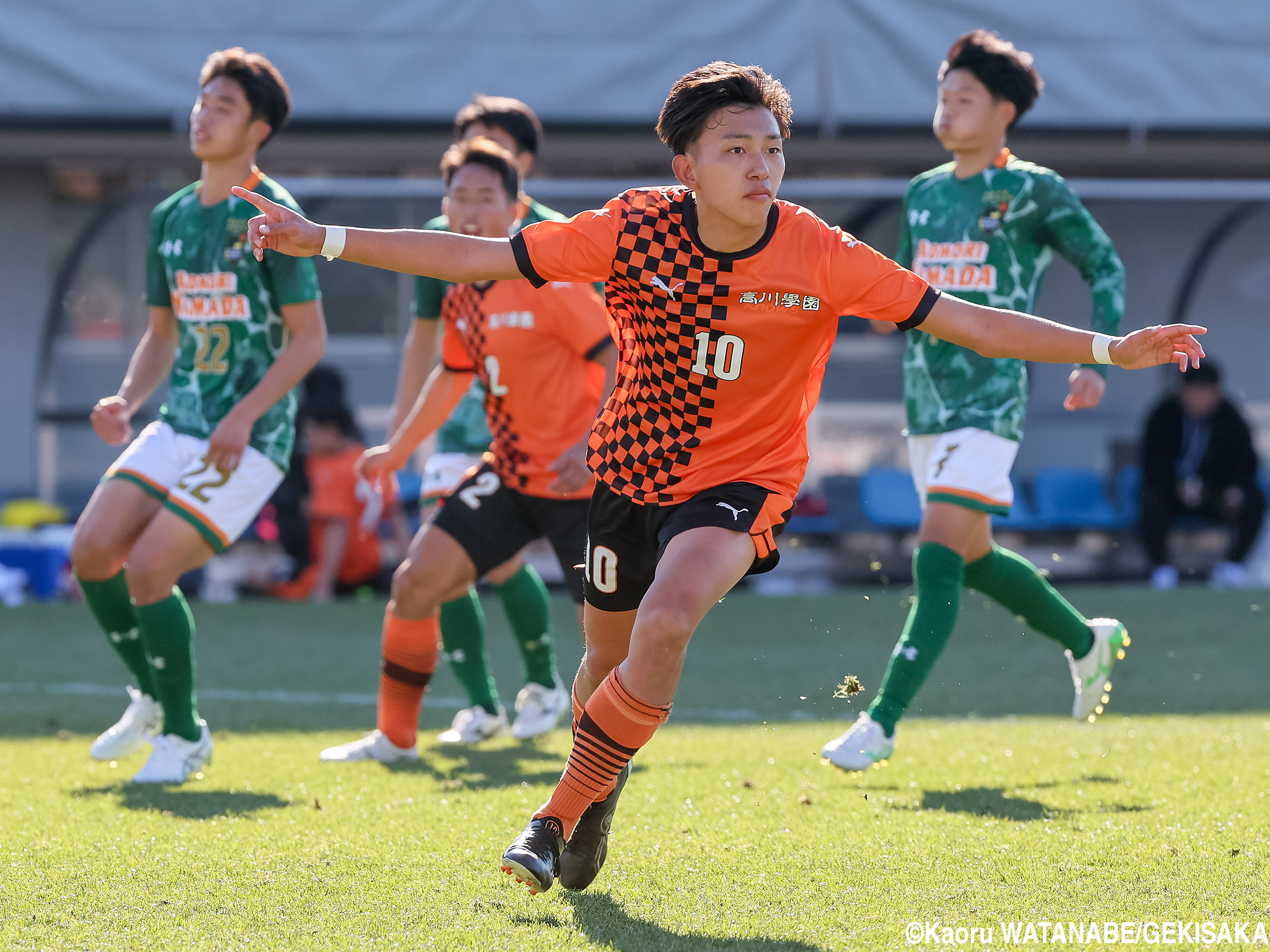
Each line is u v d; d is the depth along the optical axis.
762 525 10.03
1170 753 16.14
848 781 14.77
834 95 43.56
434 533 16.78
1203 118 44.44
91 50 42.34
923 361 16.41
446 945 8.99
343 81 43.09
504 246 10.09
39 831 12.41
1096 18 44.09
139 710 16.52
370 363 44.62
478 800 13.84
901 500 41.16
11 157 45.22
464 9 43.31
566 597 38.84
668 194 10.18
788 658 26.41
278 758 17.06
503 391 16.61
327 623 32.03
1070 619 16.80
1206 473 39.19
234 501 15.64
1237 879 10.26
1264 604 32.41
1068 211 16.50
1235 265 47.97
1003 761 16.00
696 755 16.62
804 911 9.71
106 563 15.76
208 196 16.22
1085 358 9.76
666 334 10.15
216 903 10.01
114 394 46.25
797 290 9.94
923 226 17.12
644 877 10.70
